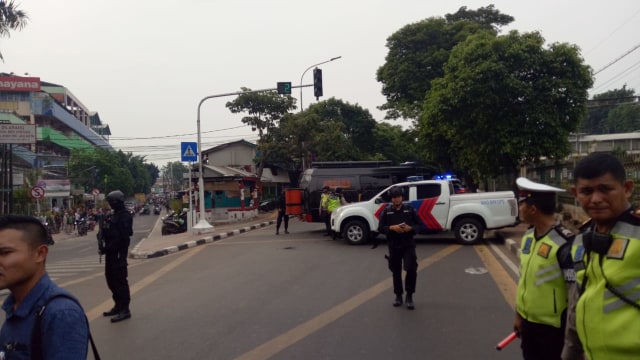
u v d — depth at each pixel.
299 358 5.34
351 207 14.39
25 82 51.88
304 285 9.09
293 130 33.22
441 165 25.36
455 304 7.37
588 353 2.29
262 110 33.53
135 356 5.64
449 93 16.03
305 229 20.97
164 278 10.70
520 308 3.62
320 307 7.45
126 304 7.32
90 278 11.70
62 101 67.62
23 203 30.20
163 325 6.86
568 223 15.02
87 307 8.31
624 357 2.13
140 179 83.00
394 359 5.19
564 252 3.32
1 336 2.25
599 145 37.09
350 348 5.59
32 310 2.20
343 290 8.54
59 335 2.13
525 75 15.65
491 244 13.57
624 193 2.32
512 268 10.01
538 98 15.23
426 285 8.77
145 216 59.00
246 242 16.78
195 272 11.20
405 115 26.53
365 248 13.65
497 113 15.54
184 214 26.11
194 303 8.09
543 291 3.43
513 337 3.74
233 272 10.84
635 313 2.11
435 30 27.34
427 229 13.74
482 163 16.25
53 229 33.44
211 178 29.38
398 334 6.02
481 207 13.52
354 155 40.88
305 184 19.17
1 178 22.84
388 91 28.61
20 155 38.28
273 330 6.39
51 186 39.19
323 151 33.72
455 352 5.34
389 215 7.23
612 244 2.21
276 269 10.94
